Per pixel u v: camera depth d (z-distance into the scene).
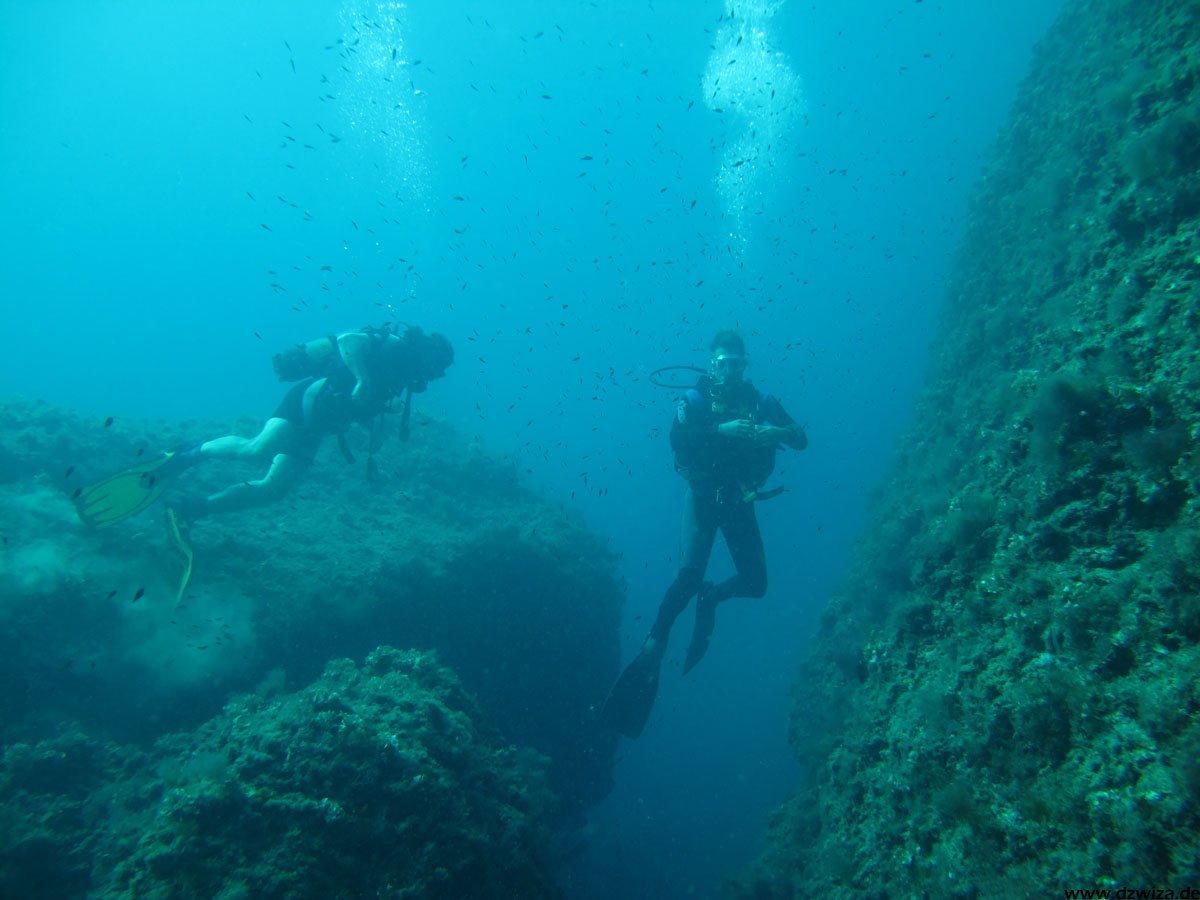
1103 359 2.70
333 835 3.13
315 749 3.38
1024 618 2.66
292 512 6.66
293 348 5.43
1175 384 2.38
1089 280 3.65
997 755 2.45
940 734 2.90
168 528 4.82
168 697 4.43
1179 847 1.59
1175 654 1.90
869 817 3.46
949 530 3.62
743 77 23.72
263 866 2.93
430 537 6.94
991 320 5.65
